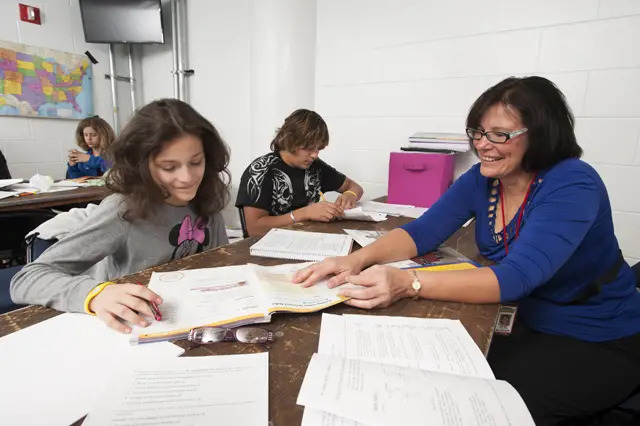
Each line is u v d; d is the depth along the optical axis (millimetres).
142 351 487
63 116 3107
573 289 821
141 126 793
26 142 2953
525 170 830
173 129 784
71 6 3057
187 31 2949
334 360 464
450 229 979
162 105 832
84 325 554
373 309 633
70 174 2887
